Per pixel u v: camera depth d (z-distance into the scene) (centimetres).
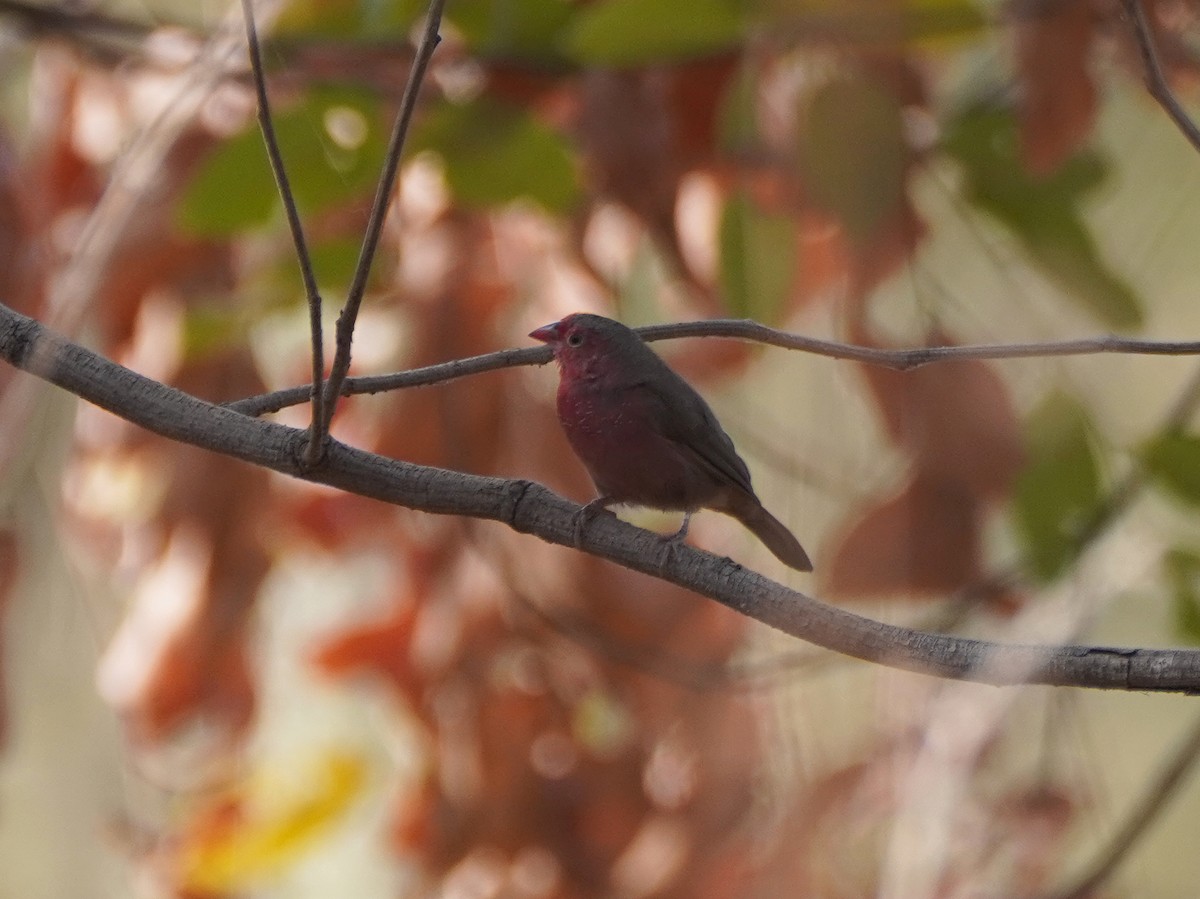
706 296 1071
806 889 1010
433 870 1092
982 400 970
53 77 1135
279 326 1145
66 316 955
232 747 1113
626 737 1098
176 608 1075
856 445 1123
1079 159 1061
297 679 1394
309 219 1001
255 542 1085
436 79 1030
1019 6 988
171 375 1069
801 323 1215
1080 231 1010
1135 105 1195
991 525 1075
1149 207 1173
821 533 1100
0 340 723
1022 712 1058
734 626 1091
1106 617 1087
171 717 1084
